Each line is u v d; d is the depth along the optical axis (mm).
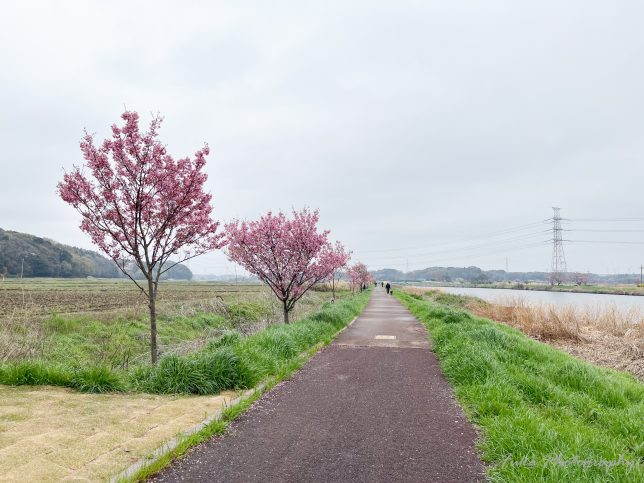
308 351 10297
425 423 5512
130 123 8016
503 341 10430
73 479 3584
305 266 14758
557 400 6500
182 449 4383
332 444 4750
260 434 5027
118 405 5727
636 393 7227
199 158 8656
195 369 6828
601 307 20375
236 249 14859
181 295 31531
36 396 5941
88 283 58531
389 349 11086
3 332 10969
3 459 3895
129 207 8281
